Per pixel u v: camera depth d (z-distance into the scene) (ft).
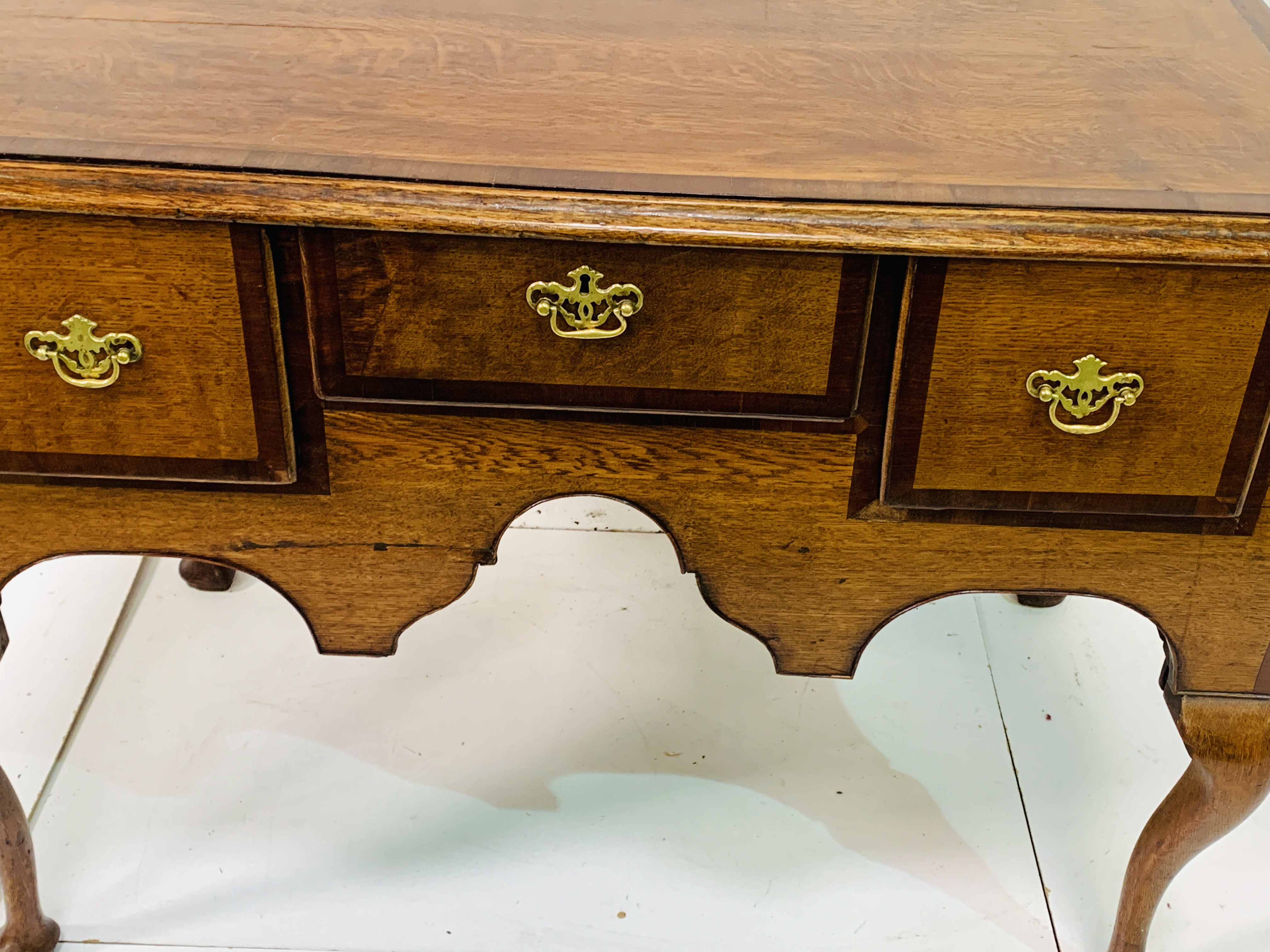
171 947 3.98
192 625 5.15
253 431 2.90
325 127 2.84
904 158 2.82
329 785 4.50
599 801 4.47
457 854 4.28
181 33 3.29
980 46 3.39
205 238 2.66
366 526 3.09
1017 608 5.35
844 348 2.77
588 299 2.71
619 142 2.84
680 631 5.19
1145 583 3.08
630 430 2.92
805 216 2.60
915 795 4.52
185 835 4.31
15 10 3.37
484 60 3.21
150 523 3.09
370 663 4.99
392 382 2.86
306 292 2.74
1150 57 3.35
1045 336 2.73
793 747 4.69
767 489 3.00
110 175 2.61
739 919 4.10
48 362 2.82
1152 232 2.58
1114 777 4.60
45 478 3.01
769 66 3.24
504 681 4.93
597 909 4.12
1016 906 4.16
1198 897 4.17
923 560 3.08
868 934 4.06
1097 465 2.87
